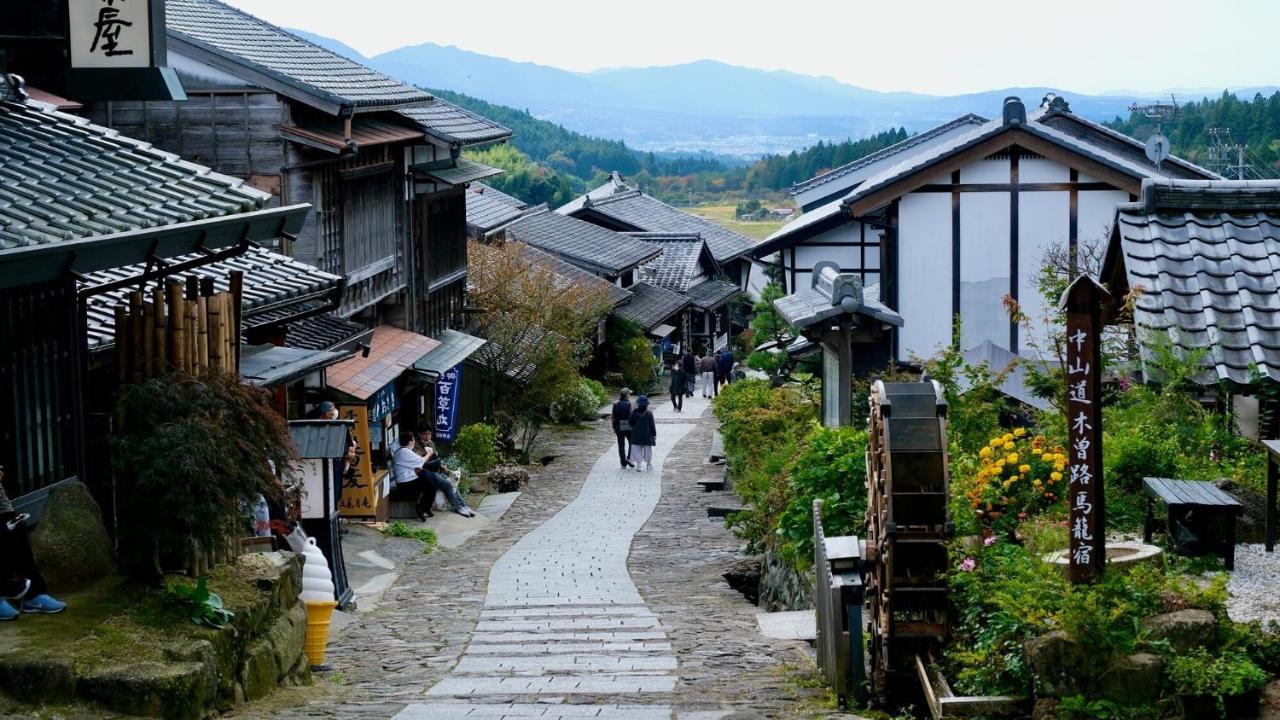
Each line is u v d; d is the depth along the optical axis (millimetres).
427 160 26906
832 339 18578
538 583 15922
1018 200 22172
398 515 21484
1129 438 11531
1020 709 7301
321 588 10594
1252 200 12609
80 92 11672
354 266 22547
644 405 28672
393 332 24750
